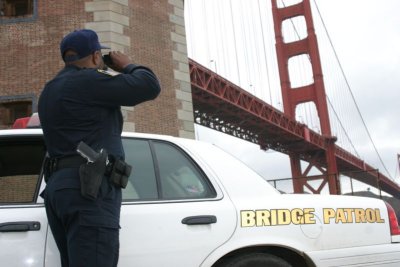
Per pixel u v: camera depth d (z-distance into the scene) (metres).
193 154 3.26
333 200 3.43
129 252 2.75
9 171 3.15
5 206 2.75
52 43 12.34
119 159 2.37
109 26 12.52
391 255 3.43
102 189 2.25
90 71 2.37
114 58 2.62
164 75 13.40
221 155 3.37
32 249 2.64
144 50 13.14
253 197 3.21
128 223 2.80
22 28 12.45
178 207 2.96
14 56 12.28
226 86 37.56
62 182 2.25
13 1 12.81
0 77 12.14
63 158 2.32
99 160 2.24
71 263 2.21
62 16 12.50
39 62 12.24
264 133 46.50
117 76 2.37
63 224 2.30
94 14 12.55
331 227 3.29
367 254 3.35
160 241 2.83
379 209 3.57
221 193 3.13
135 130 12.20
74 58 2.46
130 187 2.95
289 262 3.22
